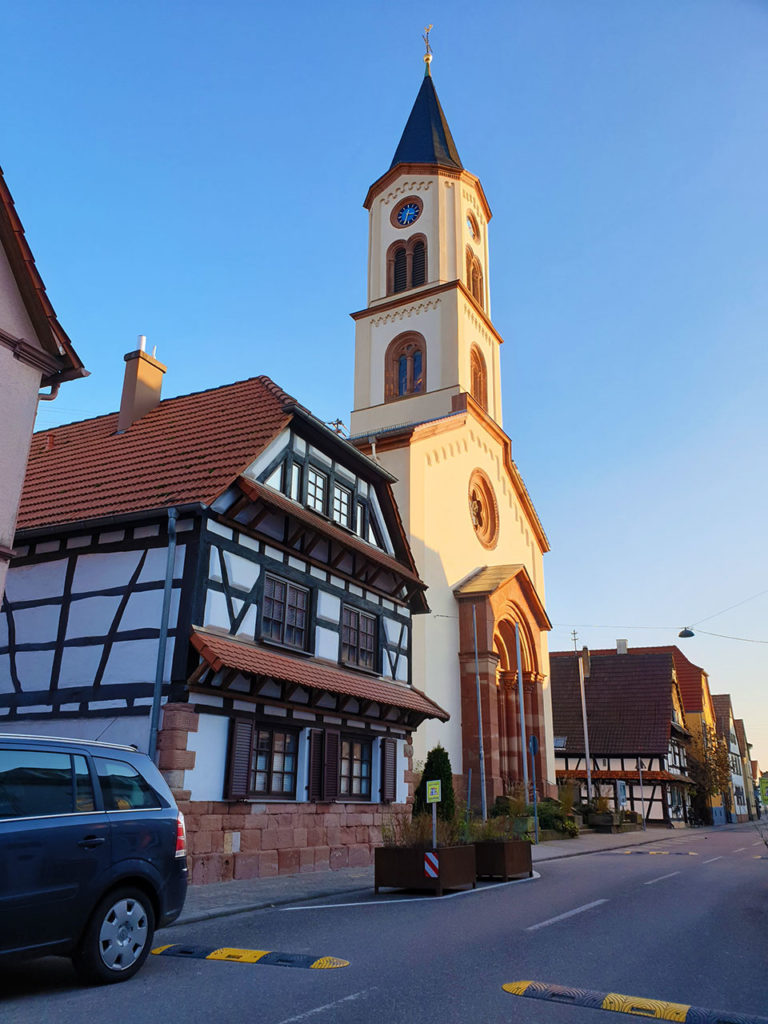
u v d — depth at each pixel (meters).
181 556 13.95
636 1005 5.87
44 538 15.48
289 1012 5.61
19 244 11.61
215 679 13.52
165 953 7.76
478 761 27.56
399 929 9.06
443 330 35.81
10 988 6.38
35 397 11.91
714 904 11.51
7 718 14.70
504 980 6.57
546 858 20.61
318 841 15.67
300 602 16.52
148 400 20.80
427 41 44.12
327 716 16.58
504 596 31.14
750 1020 5.60
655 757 46.06
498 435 36.25
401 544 20.59
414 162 38.97
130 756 7.55
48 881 6.22
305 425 17.05
